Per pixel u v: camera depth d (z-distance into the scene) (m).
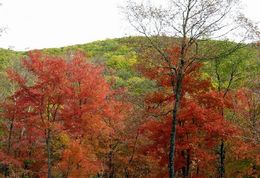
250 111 22.97
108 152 30.77
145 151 25.92
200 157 24.47
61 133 26.64
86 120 26.17
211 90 25.70
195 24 22.14
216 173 29.14
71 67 26.25
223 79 27.27
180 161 24.97
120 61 78.62
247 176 27.42
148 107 26.34
